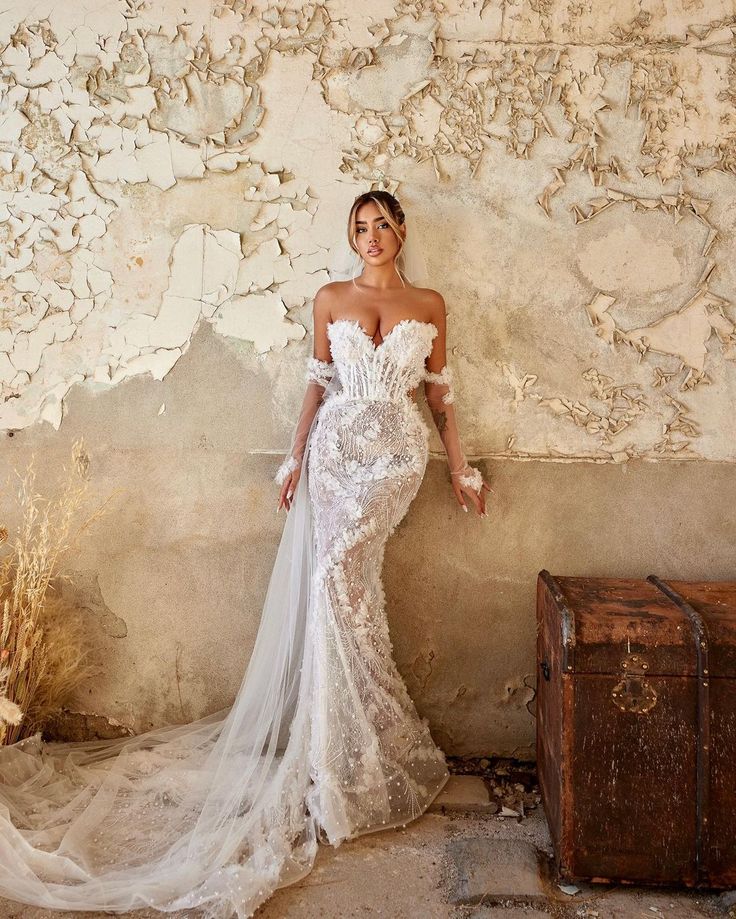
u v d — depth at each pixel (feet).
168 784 8.06
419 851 7.17
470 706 9.04
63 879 6.72
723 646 6.32
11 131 8.89
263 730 8.05
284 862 6.78
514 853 6.95
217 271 8.90
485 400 8.79
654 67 8.47
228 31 8.70
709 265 8.55
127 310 9.00
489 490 8.74
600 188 8.58
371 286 8.24
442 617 8.96
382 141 8.65
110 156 8.88
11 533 9.21
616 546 8.81
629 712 6.41
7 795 7.91
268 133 8.75
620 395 8.72
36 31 8.80
